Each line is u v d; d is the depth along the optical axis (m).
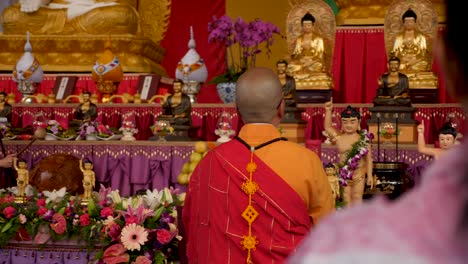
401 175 5.02
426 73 7.18
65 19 10.19
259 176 2.94
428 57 7.36
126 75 9.50
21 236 4.68
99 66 8.23
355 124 5.10
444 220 0.84
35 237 4.67
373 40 7.96
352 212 0.89
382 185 4.95
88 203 4.68
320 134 6.92
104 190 4.95
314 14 7.73
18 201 4.87
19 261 4.71
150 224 4.41
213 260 2.94
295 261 0.89
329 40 7.71
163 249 4.46
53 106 7.79
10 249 4.73
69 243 4.66
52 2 10.41
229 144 3.07
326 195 3.02
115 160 6.60
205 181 3.03
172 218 4.45
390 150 5.68
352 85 7.99
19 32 10.27
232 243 2.92
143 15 11.33
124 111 7.63
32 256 4.70
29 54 8.47
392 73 6.10
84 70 9.98
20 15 10.24
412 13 7.42
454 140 5.26
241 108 3.11
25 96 8.39
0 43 10.11
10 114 7.64
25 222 4.66
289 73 7.43
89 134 6.75
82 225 4.58
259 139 3.04
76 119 7.41
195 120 7.36
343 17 8.16
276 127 3.18
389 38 7.53
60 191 4.92
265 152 2.99
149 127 7.55
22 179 4.96
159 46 10.68
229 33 7.62
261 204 2.91
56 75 9.66
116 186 6.59
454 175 0.86
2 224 4.68
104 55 8.31
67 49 10.04
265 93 3.08
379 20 8.08
